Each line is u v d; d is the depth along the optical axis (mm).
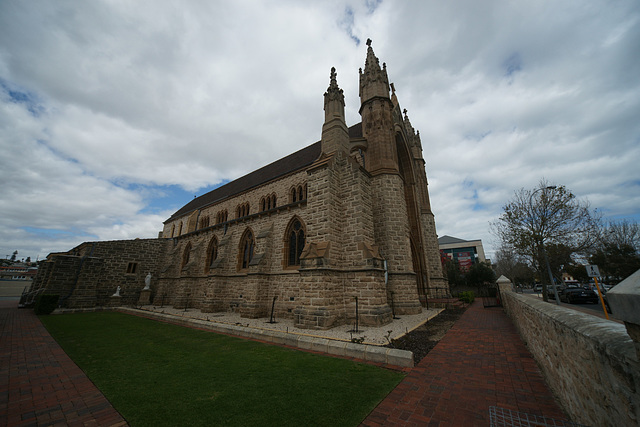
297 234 19531
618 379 2732
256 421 5016
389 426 4848
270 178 26891
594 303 26219
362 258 15828
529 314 8844
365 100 23719
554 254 24594
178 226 40125
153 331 14016
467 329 13492
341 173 18297
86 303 26234
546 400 5547
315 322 13977
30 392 6418
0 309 26234
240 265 23047
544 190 23828
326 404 5672
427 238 31219
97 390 6520
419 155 34406
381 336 11719
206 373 7570
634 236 36281
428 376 7211
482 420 4957
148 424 4938
